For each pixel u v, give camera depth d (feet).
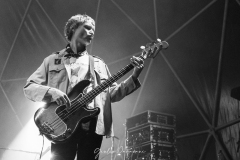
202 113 26.23
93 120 8.36
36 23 34.88
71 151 8.54
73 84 8.91
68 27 9.80
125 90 9.01
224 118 24.89
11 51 36.19
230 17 24.90
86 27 9.60
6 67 36.65
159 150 22.13
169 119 23.79
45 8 33.99
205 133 25.90
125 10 30.53
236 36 24.54
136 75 8.88
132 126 24.29
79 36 9.49
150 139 22.13
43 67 9.45
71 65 9.21
